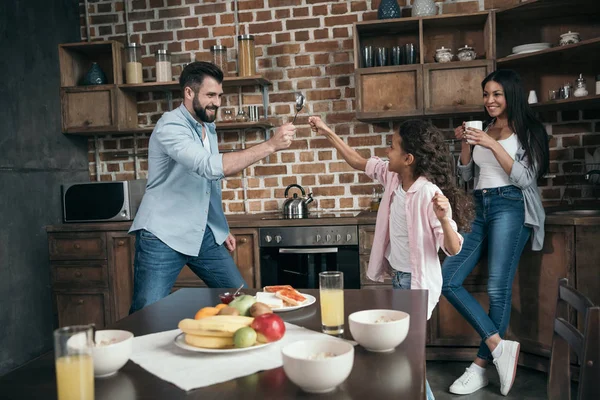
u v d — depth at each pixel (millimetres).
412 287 1988
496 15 3344
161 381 1031
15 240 3326
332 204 3789
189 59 3912
